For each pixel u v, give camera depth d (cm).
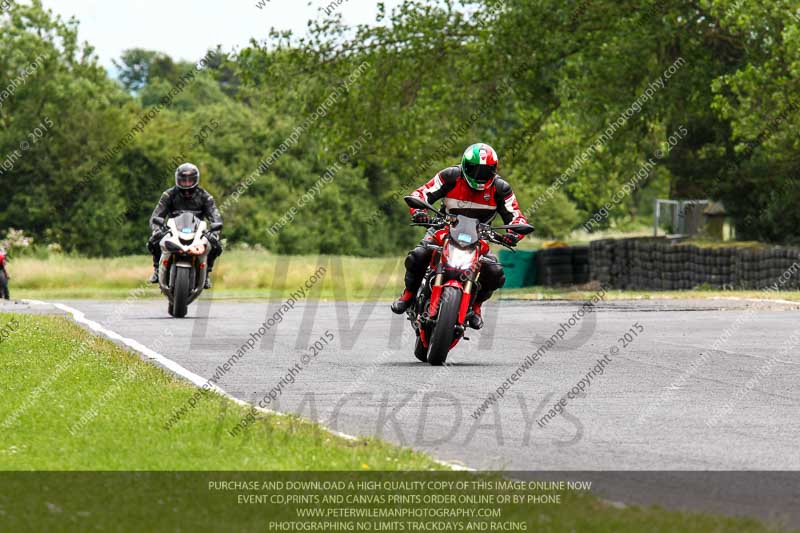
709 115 12456
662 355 4738
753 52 11825
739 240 12206
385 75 13675
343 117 13738
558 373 4144
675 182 14125
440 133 13512
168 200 6944
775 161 11081
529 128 14012
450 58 13712
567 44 12681
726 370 4231
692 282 11144
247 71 13950
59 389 3459
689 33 12475
